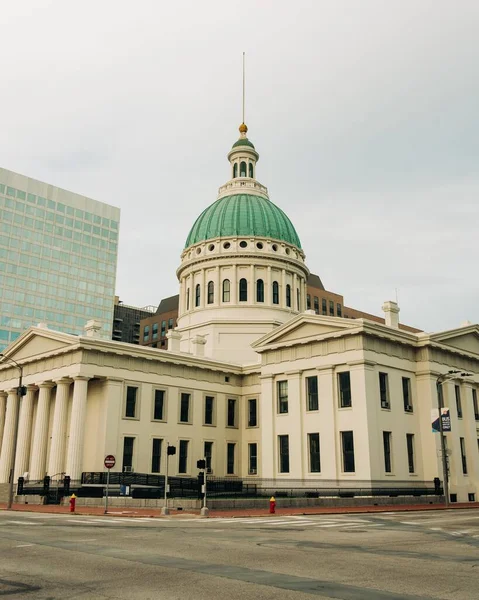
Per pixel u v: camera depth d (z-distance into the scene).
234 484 60.41
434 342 56.25
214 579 12.24
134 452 55.56
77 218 132.38
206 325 76.38
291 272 81.62
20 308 118.62
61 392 55.91
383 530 24.08
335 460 51.28
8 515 32.47
